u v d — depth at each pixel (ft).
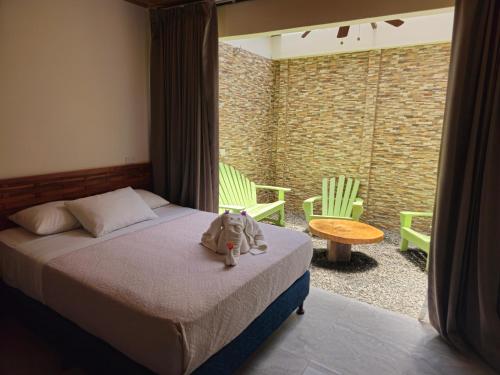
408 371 6.39
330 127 16.12
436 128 13.53
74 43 8.84
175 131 10.77
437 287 7.18
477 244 6.76
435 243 7.19
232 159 15.11
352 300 8.91
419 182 14.19
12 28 7.60
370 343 7.16
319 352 6.84
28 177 8.21
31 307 6.77
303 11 8.95
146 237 7.68
